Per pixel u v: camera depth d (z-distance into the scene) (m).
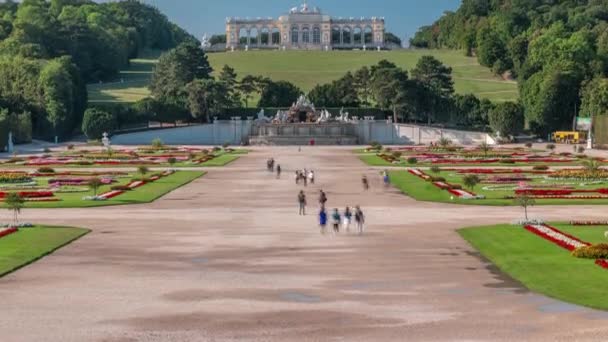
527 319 59.91
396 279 72.62
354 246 88.56
